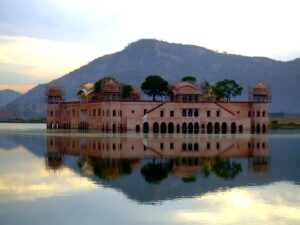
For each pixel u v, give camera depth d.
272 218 29.58
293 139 103.31
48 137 105.25
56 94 171.62
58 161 57.16
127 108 141.62
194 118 144.00
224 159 60.69
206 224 28.19
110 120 140.38
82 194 36.16
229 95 180.88
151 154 66.25
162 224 28.09
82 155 64.38
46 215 29.84
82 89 168.50
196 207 32.16
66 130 150.88
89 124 153.12
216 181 42.66
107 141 91.12
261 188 39.25
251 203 33.50
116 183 41.06
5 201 33.53
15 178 43.34
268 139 102.62
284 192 37.50
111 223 28.22
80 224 28.02
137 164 54.66
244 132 143.12
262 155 66.31
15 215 29.83
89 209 31.39
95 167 51.59
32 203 32.97
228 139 100.62
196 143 87.31
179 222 28.48
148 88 165.88
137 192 37.12
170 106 142.00
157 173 47.34
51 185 39.81
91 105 151.38
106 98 143.50
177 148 76.25
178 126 142.25
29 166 52.12
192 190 38.09
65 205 32.47
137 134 121.00
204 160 59.41
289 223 28.52
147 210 31.23
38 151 70.19
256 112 152.00
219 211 31.12
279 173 48.06
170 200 34.25
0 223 28.14
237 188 39.16
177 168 51.31
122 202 33.50
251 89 159.38
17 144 83.75
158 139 97.94
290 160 60.00
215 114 146.00
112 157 62.00
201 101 147.25
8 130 154.50
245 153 69.06
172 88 154.38
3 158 60.28
